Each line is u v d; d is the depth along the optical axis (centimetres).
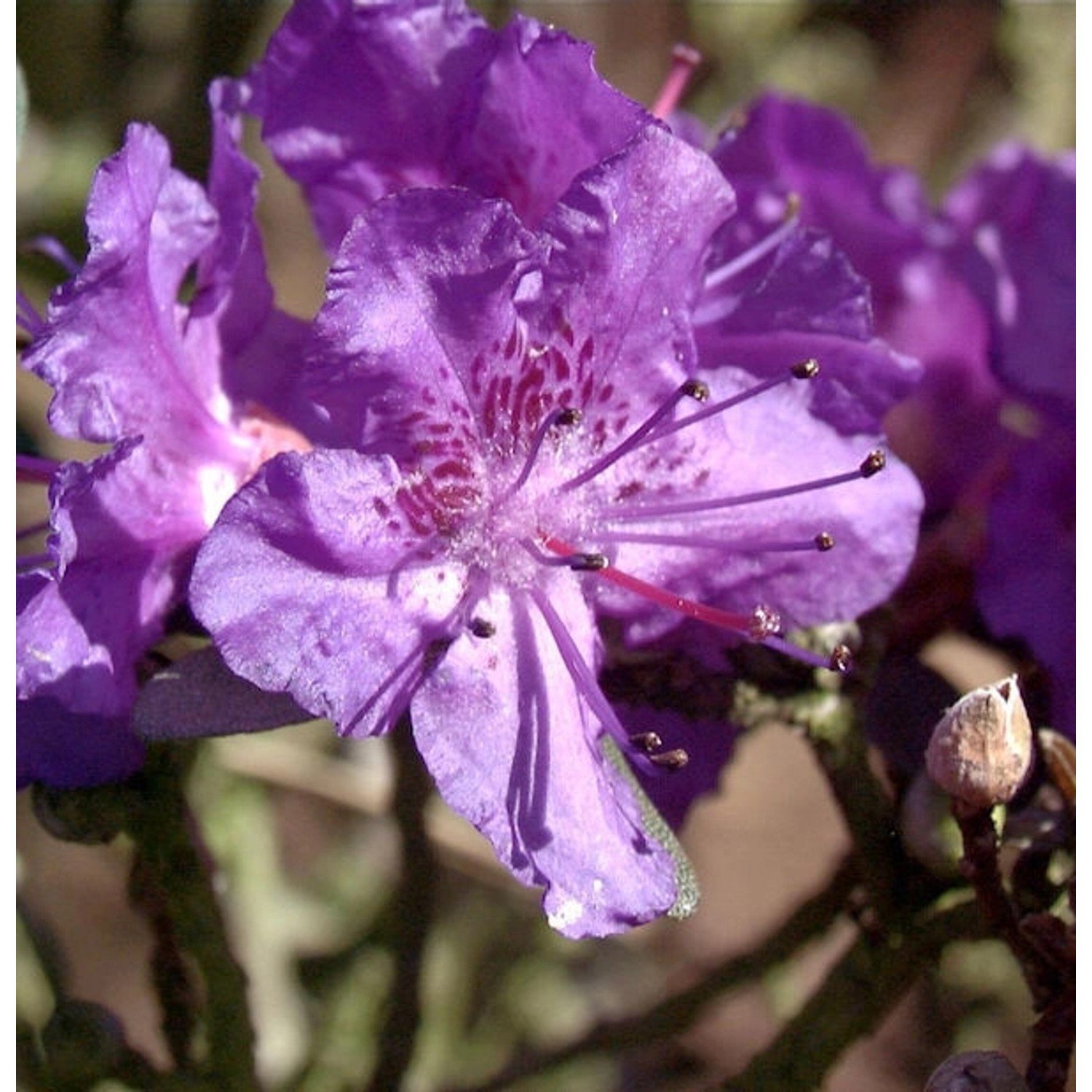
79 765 16
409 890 18
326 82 16
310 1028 22
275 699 15
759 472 16
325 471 15
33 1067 17
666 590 16
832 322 16
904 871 17
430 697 15
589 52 15
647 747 15
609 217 15
